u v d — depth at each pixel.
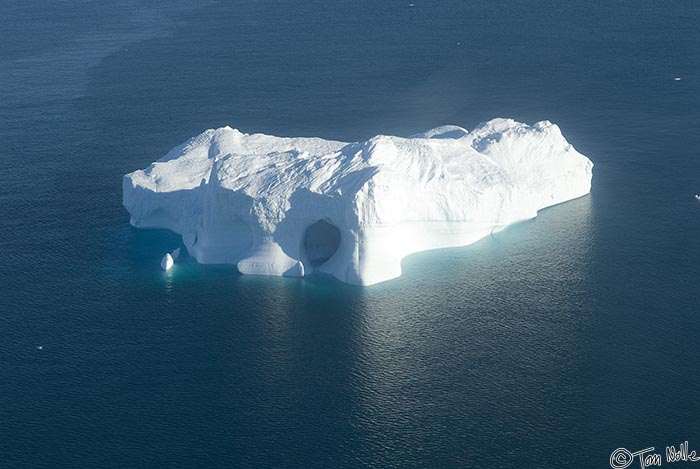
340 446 145.00
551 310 176.50
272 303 180.12
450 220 193.88
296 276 186.88
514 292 182.12
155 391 157.88
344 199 182.12
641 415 149.38
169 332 173.25
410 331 171.38
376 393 155.88
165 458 143.12
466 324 173.00
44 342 171.38
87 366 164.50
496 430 147.25
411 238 193.88
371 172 184.38
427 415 150.88
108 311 179.88
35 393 158.00
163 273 190.75
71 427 149.88
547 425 148.00
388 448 144.25
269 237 187.75
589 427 147.25
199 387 158.50
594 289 182.62
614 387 155.75
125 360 165.88
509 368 161.00
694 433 145.50
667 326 171.12
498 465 140.38
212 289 185.12
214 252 193.88
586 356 163.62
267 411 152.62
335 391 156.75
